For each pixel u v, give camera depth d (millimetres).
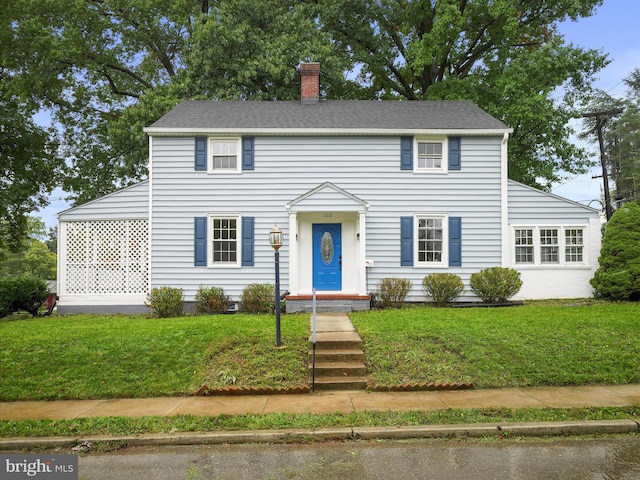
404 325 9961
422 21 24859
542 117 18922
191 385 7469
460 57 24750
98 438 5480
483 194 14812
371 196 14781
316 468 4738
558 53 19750
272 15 21672
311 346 8672
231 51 20250
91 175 24953
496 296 13906
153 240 14586
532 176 23469
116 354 8508
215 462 4938
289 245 14055
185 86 20016
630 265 13758
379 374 7715
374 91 28250
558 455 4977
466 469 4652
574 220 14914
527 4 23312
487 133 14656
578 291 14844
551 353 8266
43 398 7148
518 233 14961
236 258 14688
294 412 6285
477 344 8672
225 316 12055
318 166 14797
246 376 7629
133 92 27188
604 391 6996
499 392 7066
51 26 21875
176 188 14656
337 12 23688
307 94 17094
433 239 14859
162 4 23422
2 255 23734
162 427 5777
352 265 14766
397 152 14852
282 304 13516
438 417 5945
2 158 21422
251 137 14781
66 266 14812
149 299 13688
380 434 5547
